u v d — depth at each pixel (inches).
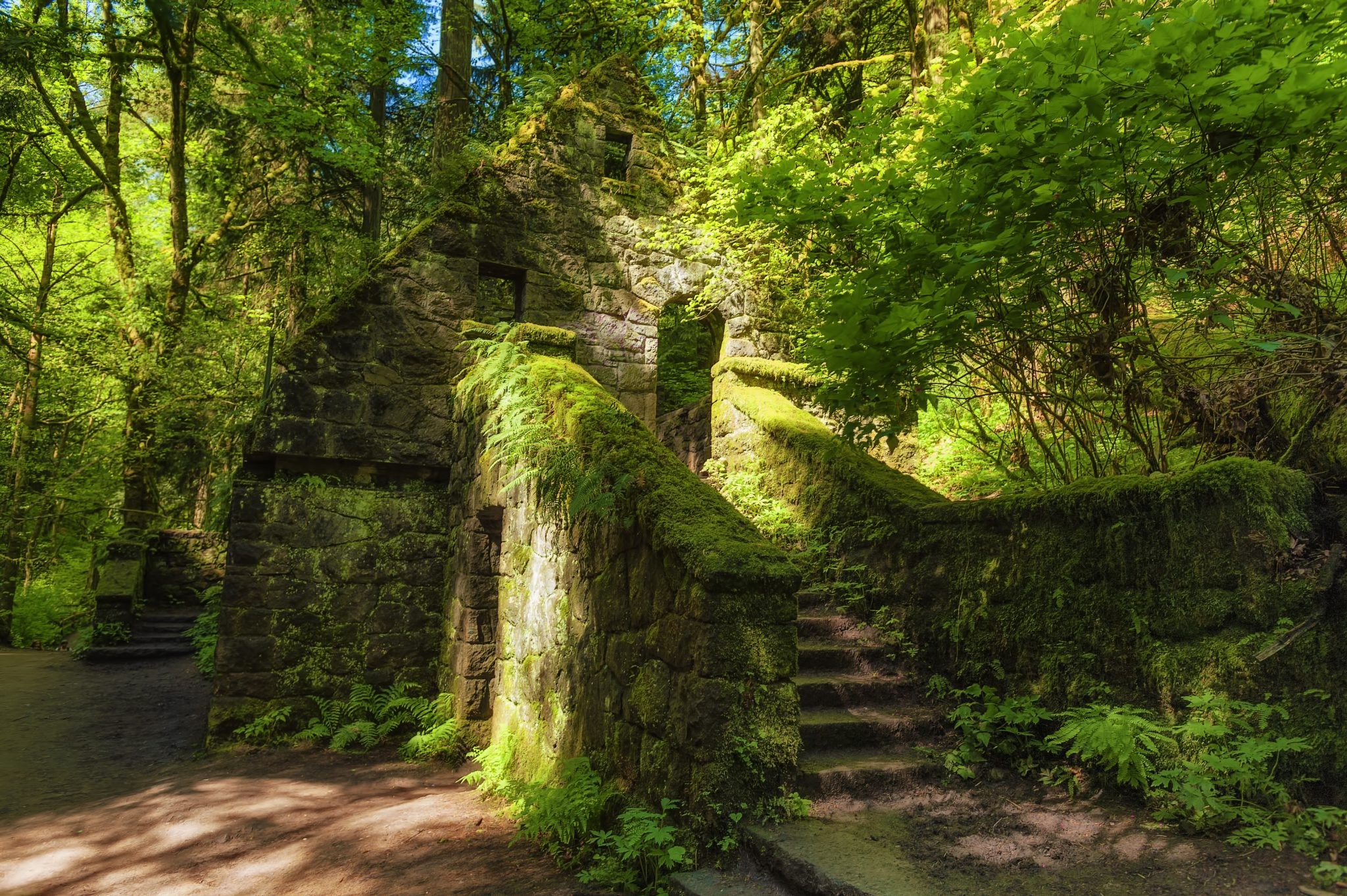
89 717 304.3
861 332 159.5
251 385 457.7
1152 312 187.9
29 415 564.7
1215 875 100.6
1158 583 136.6
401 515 275.6
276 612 256.4
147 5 160.1
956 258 140.3
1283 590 118.6
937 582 187.5
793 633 136.7
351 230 522.3
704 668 129.6
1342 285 145.0
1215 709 120.8
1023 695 158.6
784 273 332.2
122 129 621.3
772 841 120.1
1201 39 111.9
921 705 174.1
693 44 454.3
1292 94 111.1
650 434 176.2
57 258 627.8
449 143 481.1
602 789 152.2
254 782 214.4
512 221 308.8
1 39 339.9
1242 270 143.1
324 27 469.7
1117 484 145.9
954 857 114.5
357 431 270.7
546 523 199.8
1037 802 134.0
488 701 242.4
